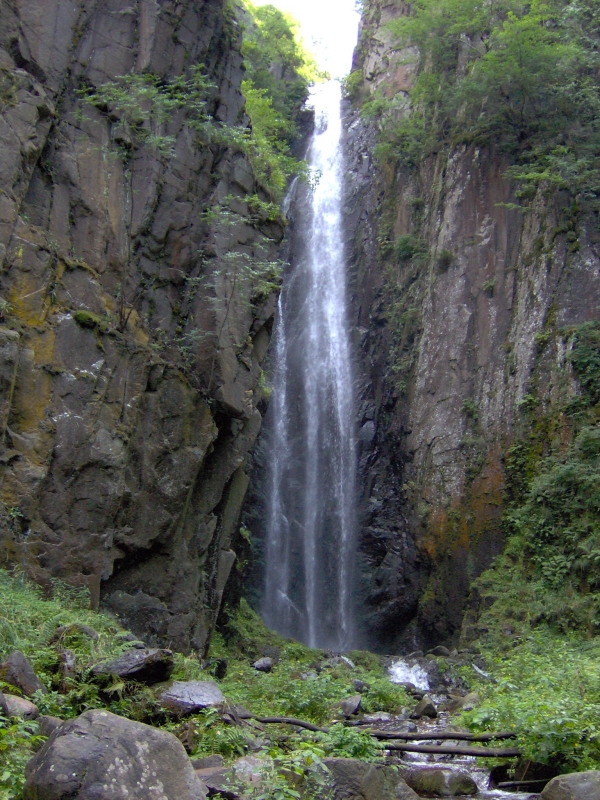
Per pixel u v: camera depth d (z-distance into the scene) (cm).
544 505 1748
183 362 1368
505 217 2147
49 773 382
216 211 1451
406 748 716
